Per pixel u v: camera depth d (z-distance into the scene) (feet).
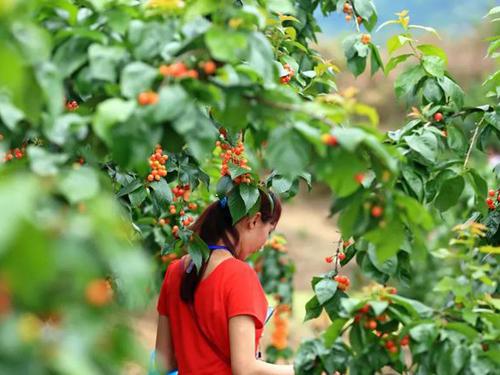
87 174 16.17
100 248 14.06
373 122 19.65
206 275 29.71
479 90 116.37
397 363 24.85
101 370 13.82
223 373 29.40
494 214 34.60
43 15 20.85
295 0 40.42
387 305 23.81
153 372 30.76
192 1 20.72
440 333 23.94
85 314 13.56
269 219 30.83
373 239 20.77
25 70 16.74
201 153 18.74
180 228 33.17
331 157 19.27
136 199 29.71
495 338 24.12
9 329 12.84
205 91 19.10
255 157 22.49
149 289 38.70
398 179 30.76
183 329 30.09
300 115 19.67
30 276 12.48
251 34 19.67
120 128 18.11
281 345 55.47
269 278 54.70
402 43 33.76
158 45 19.90
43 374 12.70
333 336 24.44
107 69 19.45
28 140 27.55
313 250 108.27
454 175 30.50
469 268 27.96
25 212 12.45
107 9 20.49
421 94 35.01
